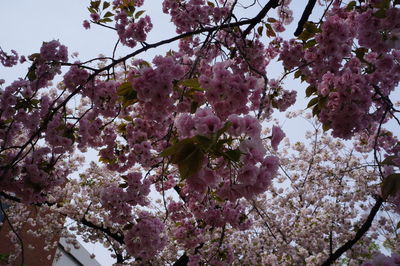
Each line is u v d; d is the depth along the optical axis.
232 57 4.29
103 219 8.49
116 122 5.12
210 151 1.56
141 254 3.59
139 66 3.60
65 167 4.31
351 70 3.18
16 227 9.73
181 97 2.99
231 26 4.04
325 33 3.32
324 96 2.99
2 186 3.71
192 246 5.41
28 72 3.87
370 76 3.19
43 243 11.84
